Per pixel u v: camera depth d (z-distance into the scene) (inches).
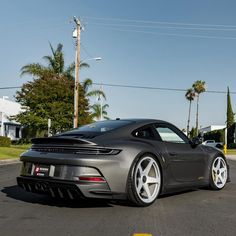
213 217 202.2
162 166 234.2
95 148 207.5
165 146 241.6
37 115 1366.9
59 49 1566.2
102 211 212.5
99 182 204.5
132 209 217.8
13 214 205.9
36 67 1525.6
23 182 227.8
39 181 215.9
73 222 189.2
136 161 216.1
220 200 249.6
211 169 281.0
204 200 249.0
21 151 973.2
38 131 1440.7
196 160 264.2
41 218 197.0
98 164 204.7
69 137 220.4
